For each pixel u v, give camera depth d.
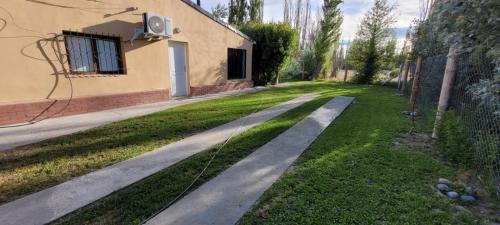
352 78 18.05
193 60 8.38
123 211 2.15
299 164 3.20
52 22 4.82
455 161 3.32
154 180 2.69
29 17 4.50
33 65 4.64
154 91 7.08
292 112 6.30
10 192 2.37
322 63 20.23
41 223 1.96
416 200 2.39
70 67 5.25
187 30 7.96
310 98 8.83
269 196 2.42
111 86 6.01
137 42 6.47
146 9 6.52
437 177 2.91
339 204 2.29
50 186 2.51
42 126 4.40
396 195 2.47
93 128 4.41
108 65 6.03
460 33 2.20
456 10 2.06
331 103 7.76
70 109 5.22
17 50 4.40
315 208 2.23
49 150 3.40
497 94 2.33
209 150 3.62
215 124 4.98
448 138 3.51
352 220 2.07
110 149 3.52
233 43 10.22
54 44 4.90
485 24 1.94
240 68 11.20
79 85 5.39
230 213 2.16
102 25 5.65
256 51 12.54
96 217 2.06
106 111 5.75
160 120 5.09
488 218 2.18
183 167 3.03
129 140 3.90
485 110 3.12
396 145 4.01
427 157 3.51
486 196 2.52
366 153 3.58
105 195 2.38
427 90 6.61
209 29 8.87
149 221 2.03
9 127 4.24
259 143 3.94
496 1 1.75
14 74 4.41
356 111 6.75
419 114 6.35
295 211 2.19
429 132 4.79
